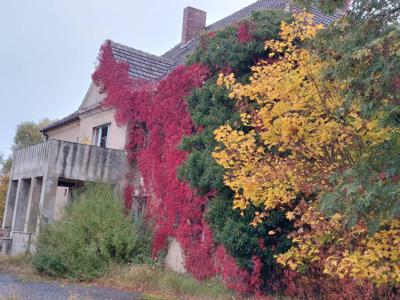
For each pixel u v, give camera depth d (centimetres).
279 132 755
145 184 1711
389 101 578
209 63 1330
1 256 1691
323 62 679
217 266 1288
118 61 1980
